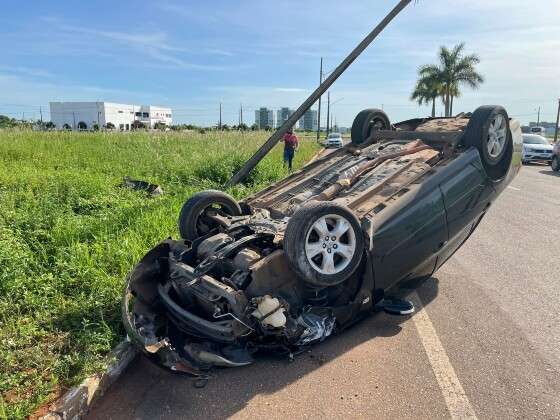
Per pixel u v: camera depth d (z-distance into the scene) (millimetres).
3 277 5004
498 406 3594
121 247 6230
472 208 5395
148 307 4656
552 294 5824
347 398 3738
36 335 4301
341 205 4262
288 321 4203
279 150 24297
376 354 4406
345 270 4270
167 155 17281
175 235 6945
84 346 4176
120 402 3748
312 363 4285
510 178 6027
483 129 5410
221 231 4988
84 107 101938
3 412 3217
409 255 4805
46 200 8234
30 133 23281
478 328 4910
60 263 5566
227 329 4004
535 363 4207
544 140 27062
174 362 3945
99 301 4855
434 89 47594
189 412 3605
